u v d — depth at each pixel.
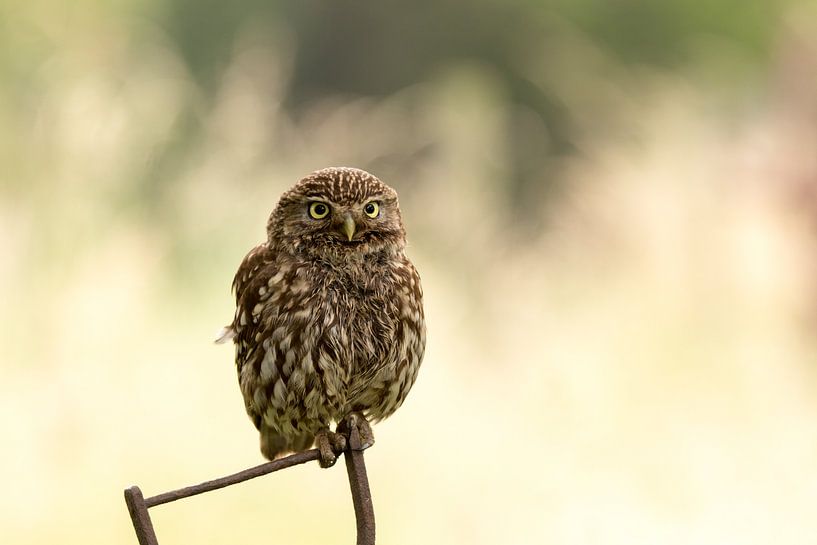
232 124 14.66
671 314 12.80
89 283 11.90
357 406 7.33
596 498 11.15
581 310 13.97
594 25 31.80
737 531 10.75
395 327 7.15
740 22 30.30
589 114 24.33
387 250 7.16
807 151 14.42
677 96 15.76
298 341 7.04
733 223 13.41
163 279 13.23
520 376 12.67
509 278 15.11
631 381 12.16
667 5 30.98
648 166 14.33
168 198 14.12
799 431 11.64
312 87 32.75
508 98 29.50
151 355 11.64
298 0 32.66
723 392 12.10
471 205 15.71
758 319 12.79
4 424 10.84
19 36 19.08
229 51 28.42
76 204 12.88
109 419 11.04
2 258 12.09
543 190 27.83
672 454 11.46
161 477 10.72
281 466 4.59
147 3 29.28
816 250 13.09
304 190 7.09
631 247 13.94
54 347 11.40
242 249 14.05
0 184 12.91
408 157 19.27
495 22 31.94
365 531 5.06
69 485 10.61
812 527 10.80
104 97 13.77
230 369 11.73
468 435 11.72
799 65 17.64
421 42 32.47
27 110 15.11
